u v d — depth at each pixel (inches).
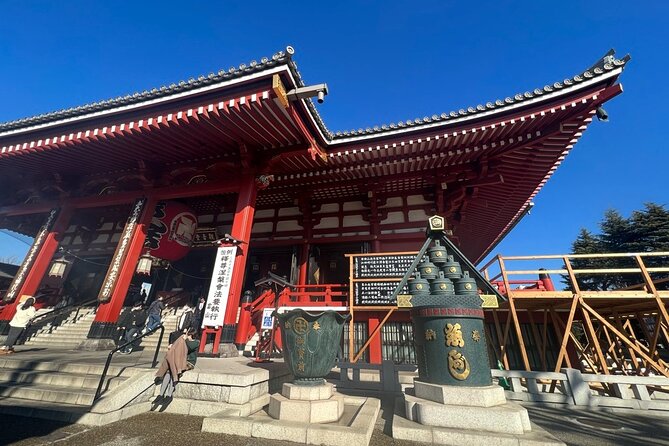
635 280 1098.1
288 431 176.4
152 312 451.8
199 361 296.2
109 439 176.2
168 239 526.6
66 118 422.0
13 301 484.4
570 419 251.9
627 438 204.1
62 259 533.6
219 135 416.8
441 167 479.2
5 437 174.9
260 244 595.5
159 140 431.2
